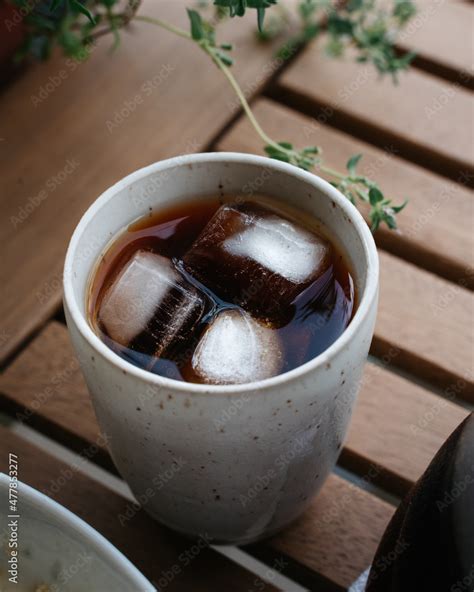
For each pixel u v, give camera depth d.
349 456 0.39
